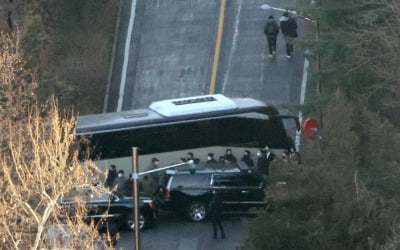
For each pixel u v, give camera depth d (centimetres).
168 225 15112
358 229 10412
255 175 15200
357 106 13162
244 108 16850
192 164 15188
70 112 16325
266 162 16075
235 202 15125
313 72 15950
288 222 10962
